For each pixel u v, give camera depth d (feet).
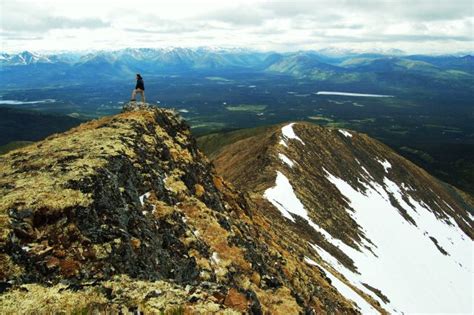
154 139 111.96
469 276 384.06
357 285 218.38
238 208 139.85
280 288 94.43
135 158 92.84
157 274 67.62
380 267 283.59
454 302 300.40
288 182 316.60
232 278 82.74
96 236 63.46
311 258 187.32
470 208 636.07
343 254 256.32
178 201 97.30
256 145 451.12
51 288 52.01
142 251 68.39
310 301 116.78
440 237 447.01
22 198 63.41
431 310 259.60
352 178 447.01
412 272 317.42
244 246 99.55
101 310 49.01
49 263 56.44
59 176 71.97
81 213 64.34
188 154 126.52
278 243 151.12
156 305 52.75
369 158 538.88
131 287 56.90
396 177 540.52
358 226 335.47
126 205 75.00
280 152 377.09
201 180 123.95
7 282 51.37
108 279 58.23
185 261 76.33
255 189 297.94
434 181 636.48
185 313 52.54
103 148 89.20
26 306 47.19
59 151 88.28
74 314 47.29
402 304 243.81
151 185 90.43
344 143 532.32
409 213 456.86
